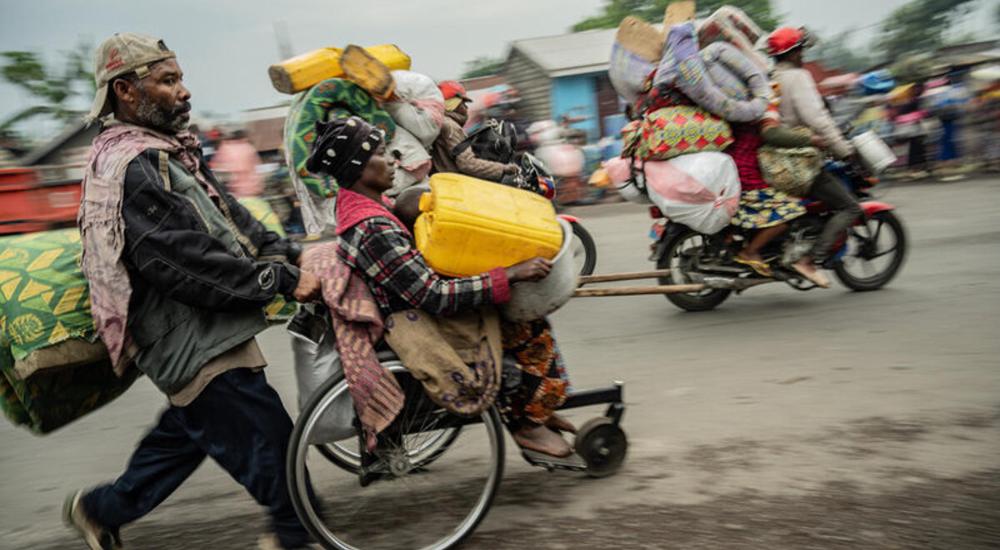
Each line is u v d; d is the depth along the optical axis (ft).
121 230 8.58
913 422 12.63
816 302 20.16
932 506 10.12
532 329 10.65
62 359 9.07
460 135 15.72
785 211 18.08
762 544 9.56
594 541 9.96
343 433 9.68
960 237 26.45
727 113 17.39
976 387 13.83
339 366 9.84
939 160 41.96
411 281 9.18
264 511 11.71
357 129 9.36
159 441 9.88
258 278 8.98
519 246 9.43
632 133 18.28
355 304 9.33
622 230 34.58
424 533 10.52
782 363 15.92
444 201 9.23
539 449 11.09
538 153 43.98
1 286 9.02
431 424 10.34
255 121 63.10
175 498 12.28
